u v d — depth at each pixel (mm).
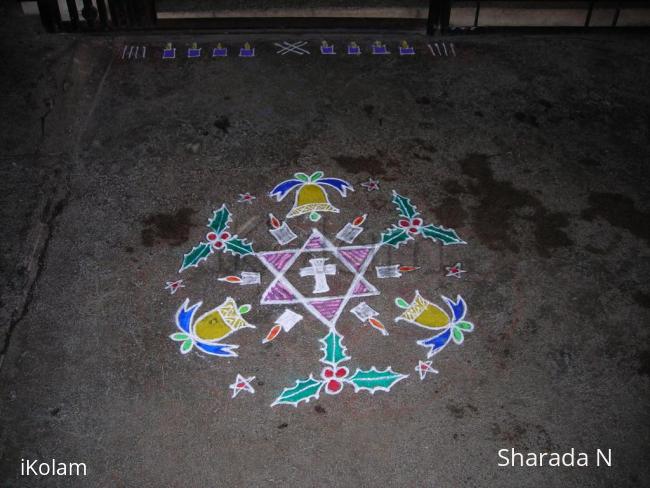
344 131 2230
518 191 2035
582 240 1892
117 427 1442
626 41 2699
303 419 1461
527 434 1446
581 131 2268
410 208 1964
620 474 1384
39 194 1980
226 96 2363
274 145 2170
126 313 1664
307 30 2695
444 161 2127
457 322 1663
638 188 2062
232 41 2629
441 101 2369
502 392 1521
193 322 1648
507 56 2598
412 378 1542
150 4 2623
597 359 1595
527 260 1828
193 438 1426
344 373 1549
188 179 2041
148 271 1768
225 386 1521
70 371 1543
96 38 2629
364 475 1369
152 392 1507
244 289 1727
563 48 2652
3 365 1553
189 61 2523
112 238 1854
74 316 1656
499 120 2297
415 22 2742
